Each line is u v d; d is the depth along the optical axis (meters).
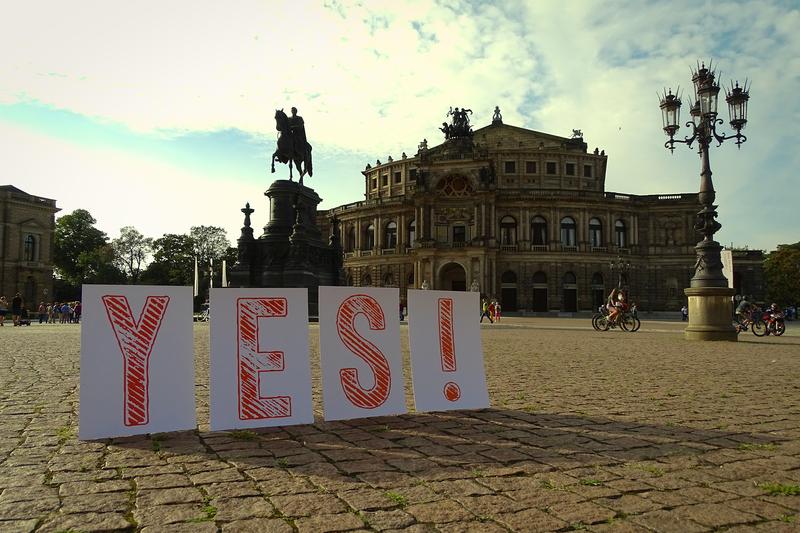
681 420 8.72
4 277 91.06
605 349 22.03
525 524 4.56
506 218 85.94
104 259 113.19
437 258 83.12
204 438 7.55
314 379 12.98
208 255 115.62
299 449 6.97
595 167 93.75
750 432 7.93
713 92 26.12
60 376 13.12
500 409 9.71
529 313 81.00
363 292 9.38
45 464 6.22
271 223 40.44
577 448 7.02
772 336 32.75
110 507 4.88
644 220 88.50
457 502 5.06
